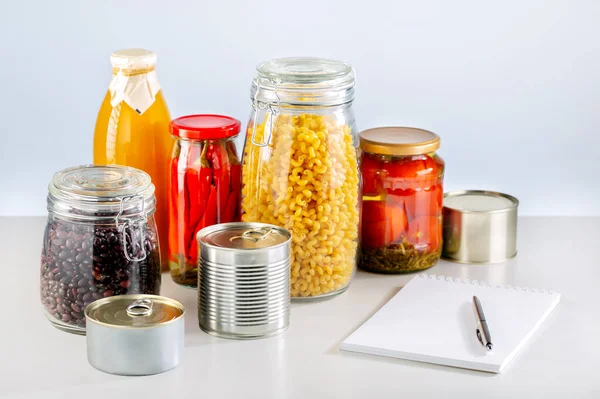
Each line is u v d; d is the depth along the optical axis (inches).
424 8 96.3
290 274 59.1
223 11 96.6
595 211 102.7
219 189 61.9
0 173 103.7
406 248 65.2
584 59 97.8
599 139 100.3
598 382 51.0
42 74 100.7
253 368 52.2
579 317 59.0
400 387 50.4
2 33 99.2
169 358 51.6
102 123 63.5
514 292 61.7
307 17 96.6
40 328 57.1
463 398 49.3
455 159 101.3
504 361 52.1
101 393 49.4
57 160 103.7
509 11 96.7
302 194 58.5
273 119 58.6
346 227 60.2
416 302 59.9
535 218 77.9
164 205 65.1
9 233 73.8
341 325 57.6
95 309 52.6
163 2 96.7
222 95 98.9
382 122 99.3
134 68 62.5
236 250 54.0
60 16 98.7
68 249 54.3
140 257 55.0
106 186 54.1
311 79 57.6
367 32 96.8
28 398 48.9
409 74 98.2
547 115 99.7
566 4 96.3
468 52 97.7
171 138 64.8
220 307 55.2
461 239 67.7
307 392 49.8
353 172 60.1
